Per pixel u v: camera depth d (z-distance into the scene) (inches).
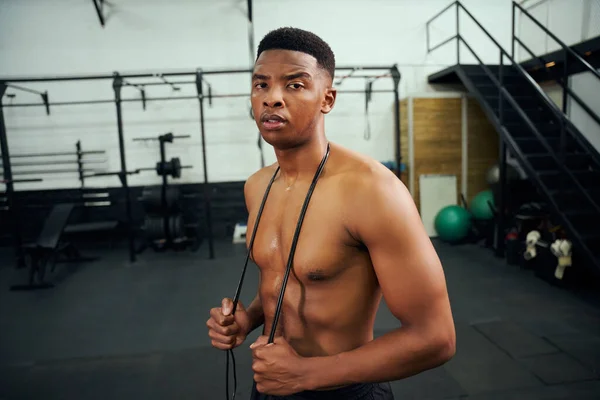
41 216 235.8
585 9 183.8
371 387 34.1
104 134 236.7
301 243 28.0
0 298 150.5
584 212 138.6
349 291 28.2
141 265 191.9
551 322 115.3
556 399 80.3
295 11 241.0
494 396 82.0
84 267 190.5
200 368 96.3
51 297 150.7
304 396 32.5
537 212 165.9
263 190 35.3
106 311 135.5
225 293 150.7
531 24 223.6
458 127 230.7
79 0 230.4
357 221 25.8
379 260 25.5
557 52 181.8
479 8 247.9
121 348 107.7
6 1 227.5
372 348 25.5
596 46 161.3
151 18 235.1
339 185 27.4
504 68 213.3
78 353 105.3
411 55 248.1
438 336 24.5
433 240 223.6
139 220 241.9
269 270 31.4
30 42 231.0
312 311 28.7
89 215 238.4
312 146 28.8
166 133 236.8
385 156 249.8
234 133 242.7
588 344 101.4
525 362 94.2
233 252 211.8
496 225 194.9
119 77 186.2
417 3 245.1
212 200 244.7
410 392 84.2
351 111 246.5
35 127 233.6
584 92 185.3
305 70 25.7
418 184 230.5
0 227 236.1
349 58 245.1
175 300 144.7
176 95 239.0
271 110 25.9
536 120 190.4
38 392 87.4
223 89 240.7
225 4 236.5
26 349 108.2
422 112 228.2
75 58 233.5
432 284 24.5
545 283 149.1
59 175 236.1
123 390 87.7
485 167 234.2
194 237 239.9
